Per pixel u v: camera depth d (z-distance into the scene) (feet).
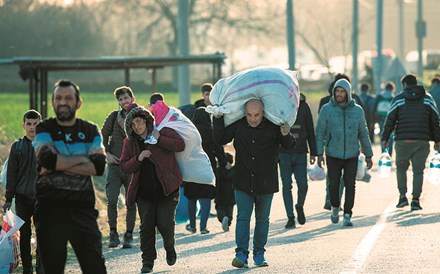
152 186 68.85
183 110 98.84
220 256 76.74
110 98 335.47
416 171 105.40
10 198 69.36
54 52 444.96
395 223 93.45
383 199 116.57
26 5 430.61
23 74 137.49
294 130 96.17
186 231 95.30
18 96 329.52
